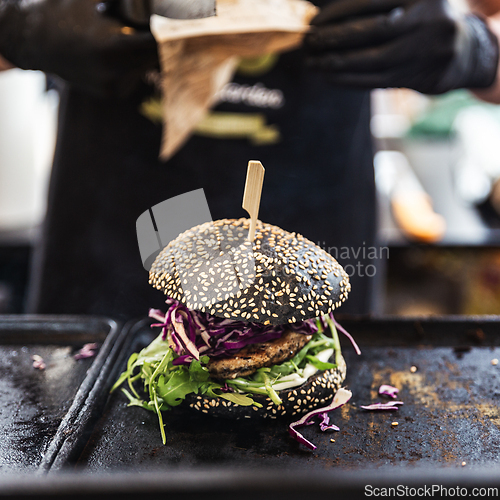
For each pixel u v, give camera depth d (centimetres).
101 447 39
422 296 80
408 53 48
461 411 41
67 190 61
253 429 40
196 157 61
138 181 61
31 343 49
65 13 48
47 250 63
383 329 50
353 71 50
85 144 60
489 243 75
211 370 40
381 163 101
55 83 63
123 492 32
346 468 37
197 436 39
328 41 48
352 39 48
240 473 32
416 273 79
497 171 93
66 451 37
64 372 46
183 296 39
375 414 41
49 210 62
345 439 39
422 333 49
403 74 50
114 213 61
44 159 102
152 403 40
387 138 114
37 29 48
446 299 79
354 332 50
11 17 49
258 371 40
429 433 40
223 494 32
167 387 40
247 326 40
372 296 64
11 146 90
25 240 78
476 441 39
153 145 60
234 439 39
